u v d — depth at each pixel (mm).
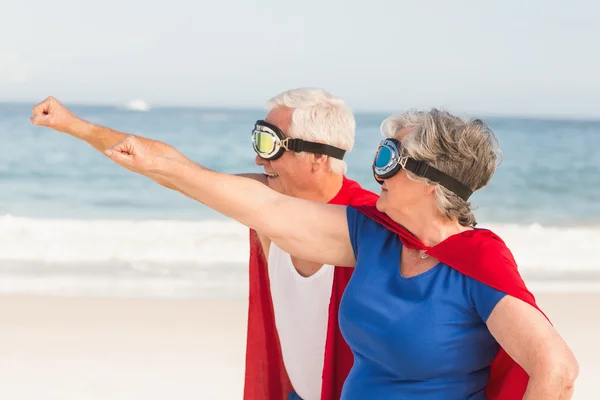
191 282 9422
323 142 3123
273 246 3148
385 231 2510
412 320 2305
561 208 19297
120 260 10727
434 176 2328
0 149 22719
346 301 2463
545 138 32500
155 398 5582
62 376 5922
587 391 5820
